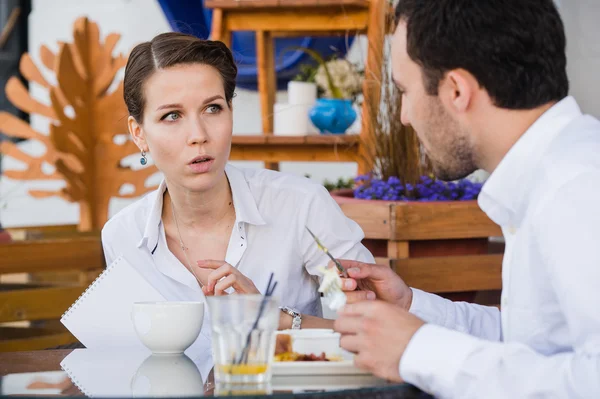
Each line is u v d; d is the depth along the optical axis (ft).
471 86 5.30
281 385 5.13
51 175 15.28
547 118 5.29
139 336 6.33
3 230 15.31
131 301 7.06
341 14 12.57
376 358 5.23
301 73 14.65
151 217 8.27
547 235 4.99
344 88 13.08
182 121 7.50
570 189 4.95
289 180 8.58
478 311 7.05
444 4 5.25
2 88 21.54
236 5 13.03
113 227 8.59
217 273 7.01
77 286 12.85
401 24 5.55
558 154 5.16
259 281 8.39
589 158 5.05
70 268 12.79
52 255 12.61
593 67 13.50
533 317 5.30
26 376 5.53
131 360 6.15
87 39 15.07
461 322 6.91
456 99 5.34
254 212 8.25
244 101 19.16
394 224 10.02
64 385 5.21
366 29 12.50
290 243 8.39
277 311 5.16
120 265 7.11
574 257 4.85
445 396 5.05
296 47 13.39
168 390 5.02
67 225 16.33
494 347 4.99
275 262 8.40
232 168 8.41
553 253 4.95
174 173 7.63
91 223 15.19
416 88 5.50
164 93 7.41
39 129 22.59
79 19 14.98
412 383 5.15
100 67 15.14
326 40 15.83
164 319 6.22
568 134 5.24
